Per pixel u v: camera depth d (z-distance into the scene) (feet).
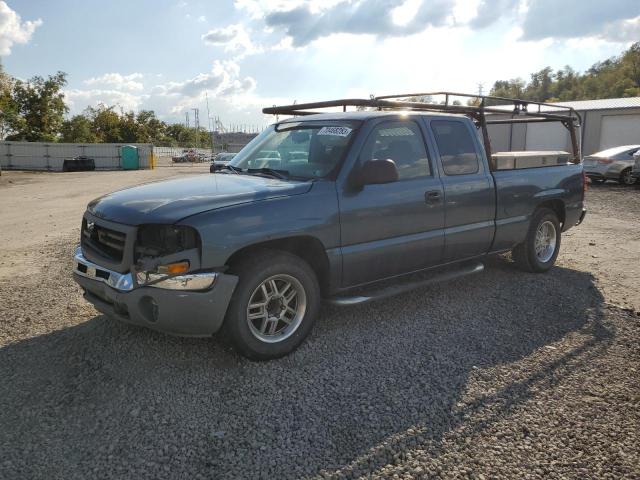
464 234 17.02
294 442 9.62
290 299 13.16
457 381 11.98
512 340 14.33
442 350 13.62
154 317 11.64
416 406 10.90
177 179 15.17
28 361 12.67
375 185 14.48
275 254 12.60
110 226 12.21
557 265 22.72
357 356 13.20
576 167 22.07
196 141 384.88
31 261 23.56
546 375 12.33
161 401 10.93
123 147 163.53
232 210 11.88
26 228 34.09
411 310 16.58
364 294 14.84
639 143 83.92
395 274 15.42
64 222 36.83
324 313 16.22
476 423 10.34
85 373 12.09
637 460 9.29
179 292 11.31
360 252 14.12
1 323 15.19
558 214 21.77
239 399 11.07
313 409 10.73
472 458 9.27
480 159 17.76
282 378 11.99
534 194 19.66
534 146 79.36
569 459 9.28
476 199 17.29
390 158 15.05
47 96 206.08
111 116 284.00
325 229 13.29
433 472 8.88
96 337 14.07
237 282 11.89
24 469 8.79
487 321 15.70
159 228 11.70
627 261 23.59
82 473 8.72
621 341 14.33
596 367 12.76
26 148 159.94
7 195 62.34
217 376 12.01
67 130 257.14
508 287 19.08
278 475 8.73
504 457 9.30
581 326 15.40
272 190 12.78
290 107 16.93
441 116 16.90
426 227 15.76
